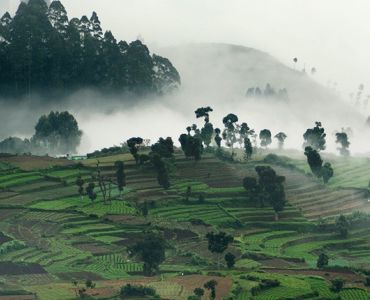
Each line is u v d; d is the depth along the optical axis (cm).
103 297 19688
